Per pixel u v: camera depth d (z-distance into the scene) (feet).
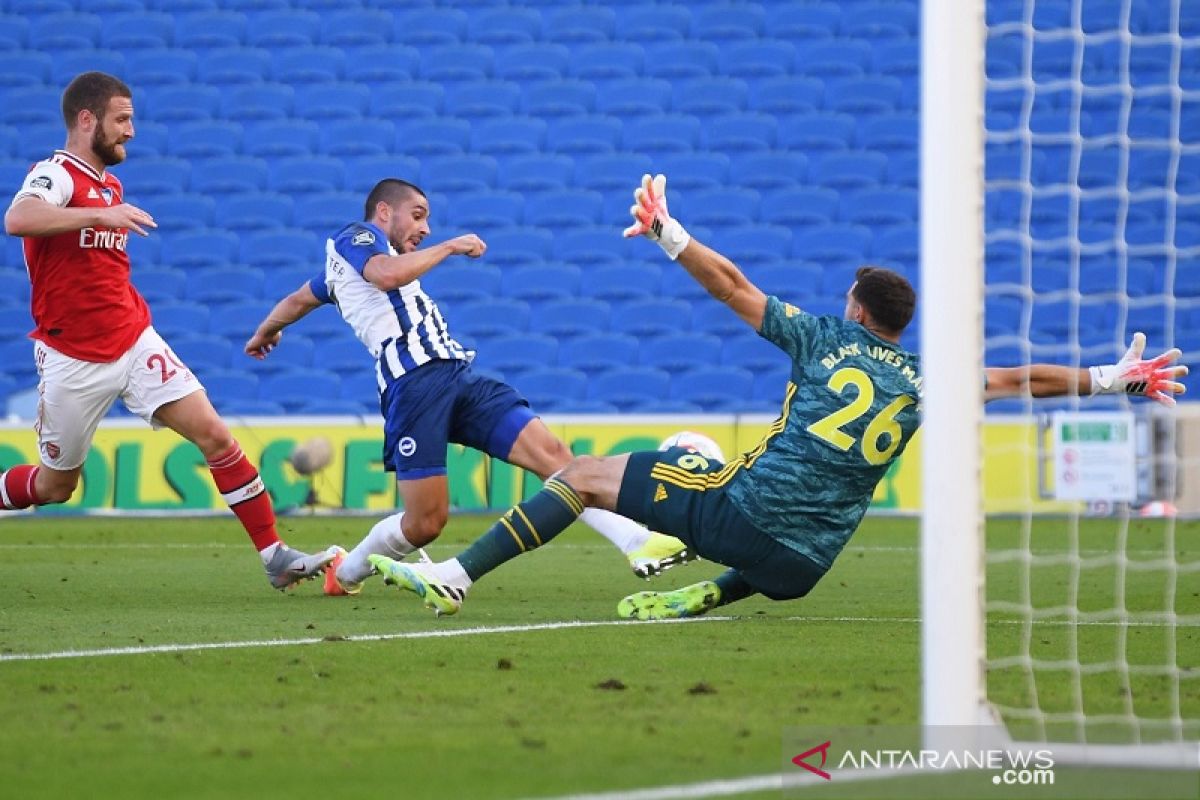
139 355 89.76
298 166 237.25
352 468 165.89
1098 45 243.40
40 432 90.84
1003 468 159.74
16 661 62.34
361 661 63.10
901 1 253.03
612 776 42.68
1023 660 62.34
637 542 91.71
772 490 74.23
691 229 226.38
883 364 75.25
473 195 230.68
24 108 244.83
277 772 42.93
